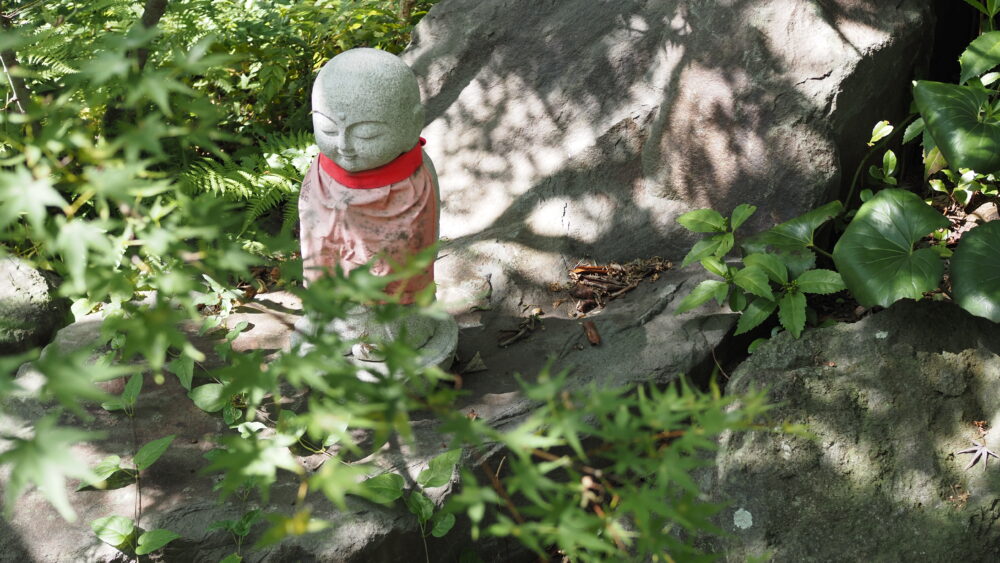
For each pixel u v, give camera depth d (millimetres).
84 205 4105
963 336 3227
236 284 3994
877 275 3154
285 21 5227
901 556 2723
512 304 3871
